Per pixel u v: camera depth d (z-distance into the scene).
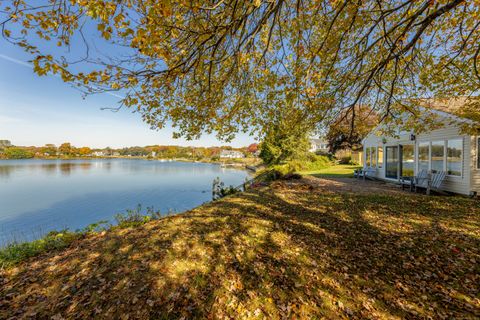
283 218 6.40
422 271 3.62
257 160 61.53
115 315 2.85
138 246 4.69
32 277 3.74
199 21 3.19
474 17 4.08
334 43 4.17
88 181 28.34
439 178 9.52
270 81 4.22
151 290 3.28
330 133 6.61
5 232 11.05
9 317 2.87
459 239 4.69
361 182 13.66
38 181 28.03
